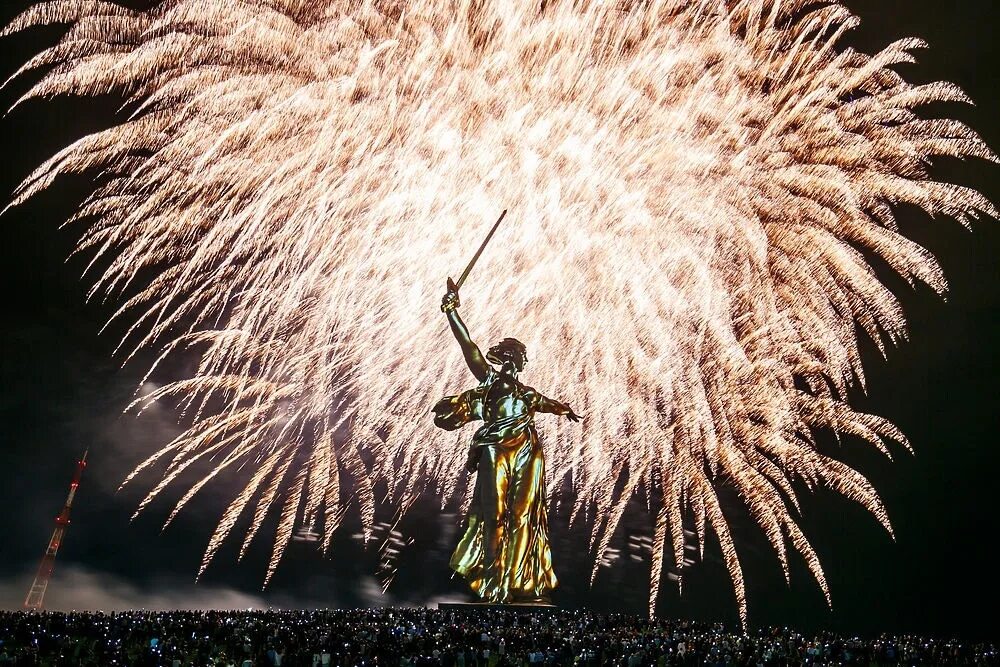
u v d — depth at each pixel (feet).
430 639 108.58
